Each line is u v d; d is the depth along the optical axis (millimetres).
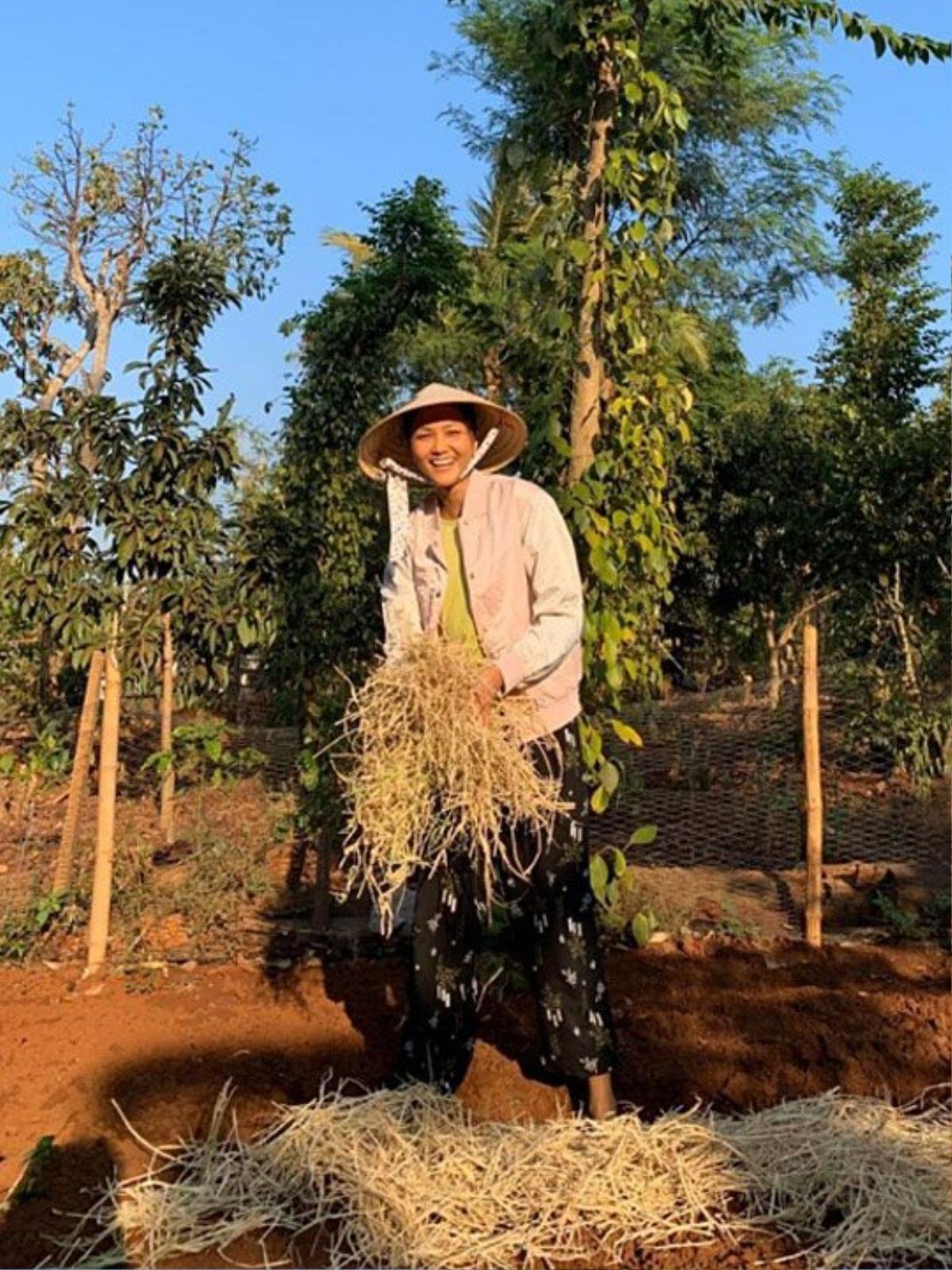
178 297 4289
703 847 6047
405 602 3035
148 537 4246
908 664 7547
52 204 9984
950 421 7883
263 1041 3514
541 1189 2590
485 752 2664
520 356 4023
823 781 6895
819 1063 3309
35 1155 2771
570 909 2963
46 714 6734
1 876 5352
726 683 11000
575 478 3768
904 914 4836
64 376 9977
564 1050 2943
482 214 12883
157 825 6387
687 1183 2590
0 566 4492
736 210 15375
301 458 5695
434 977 3045
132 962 4301
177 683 4625
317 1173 2660
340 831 4785
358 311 5711
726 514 8984
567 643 2828
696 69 10508
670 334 4617
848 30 3906
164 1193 2629
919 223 9438
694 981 4020
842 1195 2584
